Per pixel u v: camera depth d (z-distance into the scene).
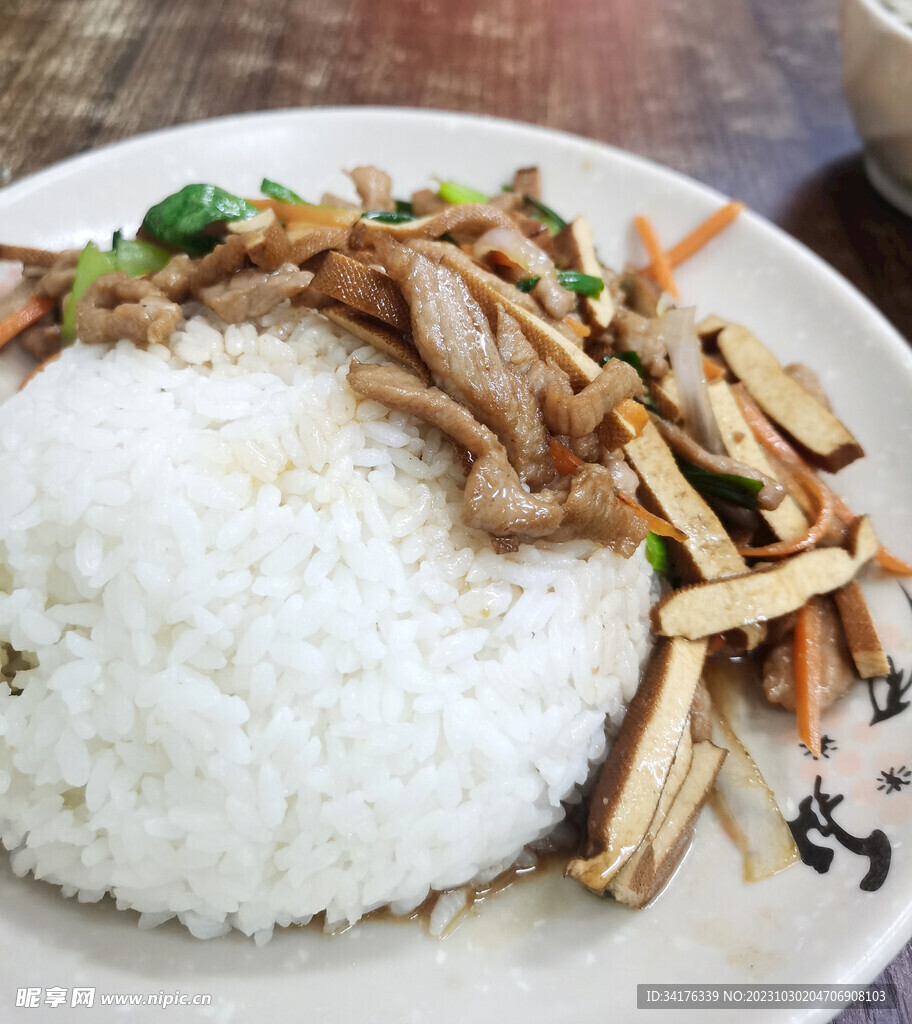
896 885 0.17
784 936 0.17
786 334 0.27
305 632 0.17
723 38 0.42
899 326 0.29
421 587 0.18
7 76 0.32
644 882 0.18
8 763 0.18
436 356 0.18
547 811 0.19
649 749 0.19
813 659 0.21
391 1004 0.17
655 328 0.26
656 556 0.23
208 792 0.17
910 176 0.33
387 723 0.18
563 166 0.29
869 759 0.19
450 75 0.36
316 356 0.20
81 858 0.17
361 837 0.18
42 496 0.18
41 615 0.18
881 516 0.23
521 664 0.19
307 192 0.28
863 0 0.31
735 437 0.24
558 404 0.19
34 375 0.21
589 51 0.39
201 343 0.20
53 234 0.25
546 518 0.18
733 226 0.28
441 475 0.19
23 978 0.16
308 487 0.18
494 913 0.19
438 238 0.23
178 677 0.17
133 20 0.35
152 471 0.18
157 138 0.27
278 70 0.34
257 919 0.17
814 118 0.38
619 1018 0.16
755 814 0.19
